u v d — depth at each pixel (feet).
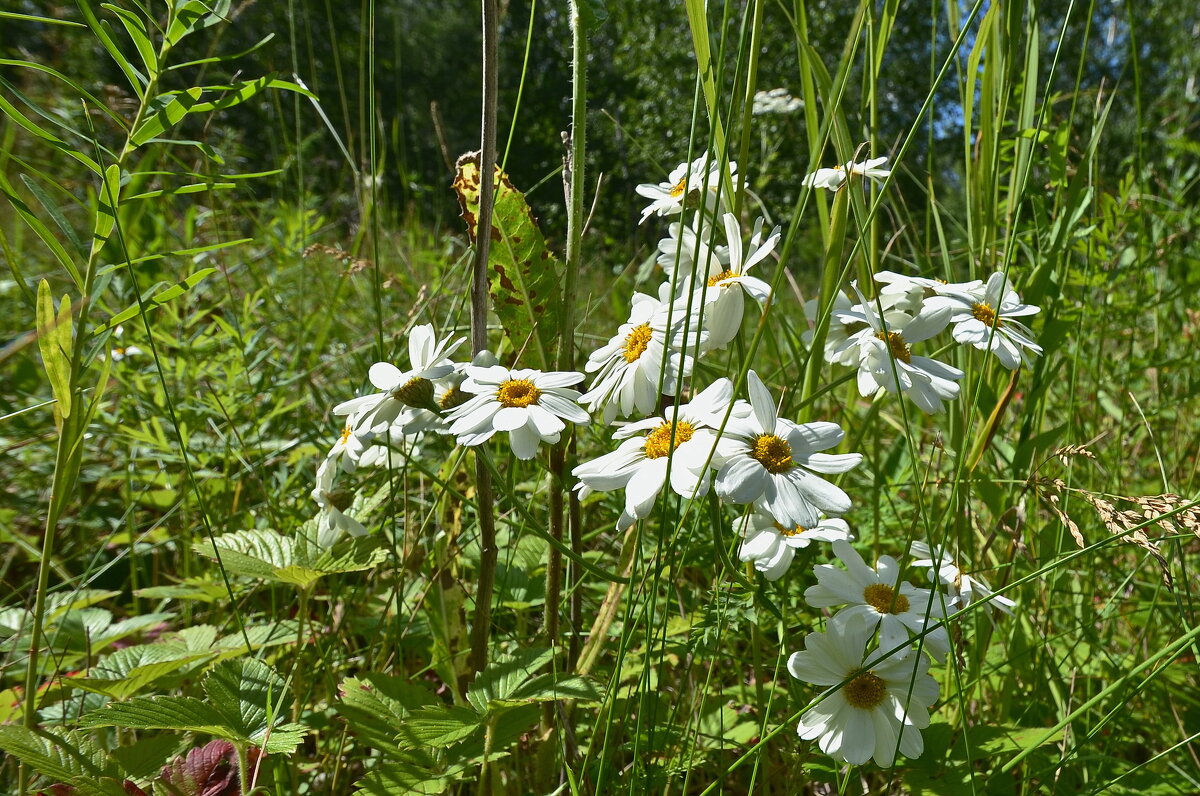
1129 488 1.56
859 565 0.85
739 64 0.76
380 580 1.32
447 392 0.91
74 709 0.99
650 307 0.85
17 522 1.63
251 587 1.29
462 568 1.22
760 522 0.89
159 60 0.78
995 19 1.27
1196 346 1.81
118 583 1.53
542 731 0.96
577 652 1.00
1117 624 1.28
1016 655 1.07
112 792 0.75
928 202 1.38
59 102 2.23
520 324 0.99
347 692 0.85
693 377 0.81
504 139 5.94
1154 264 1.70
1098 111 1.47
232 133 2.68
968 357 1.12
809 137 1.13
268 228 2.33
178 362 1.47
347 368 1.92
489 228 0.89
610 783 0.88
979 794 0.87
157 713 0.76
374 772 0.78
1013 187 1.25
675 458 0.72
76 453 0.81
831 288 1.02
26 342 0.81
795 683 0.96
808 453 0.71
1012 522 1.14
